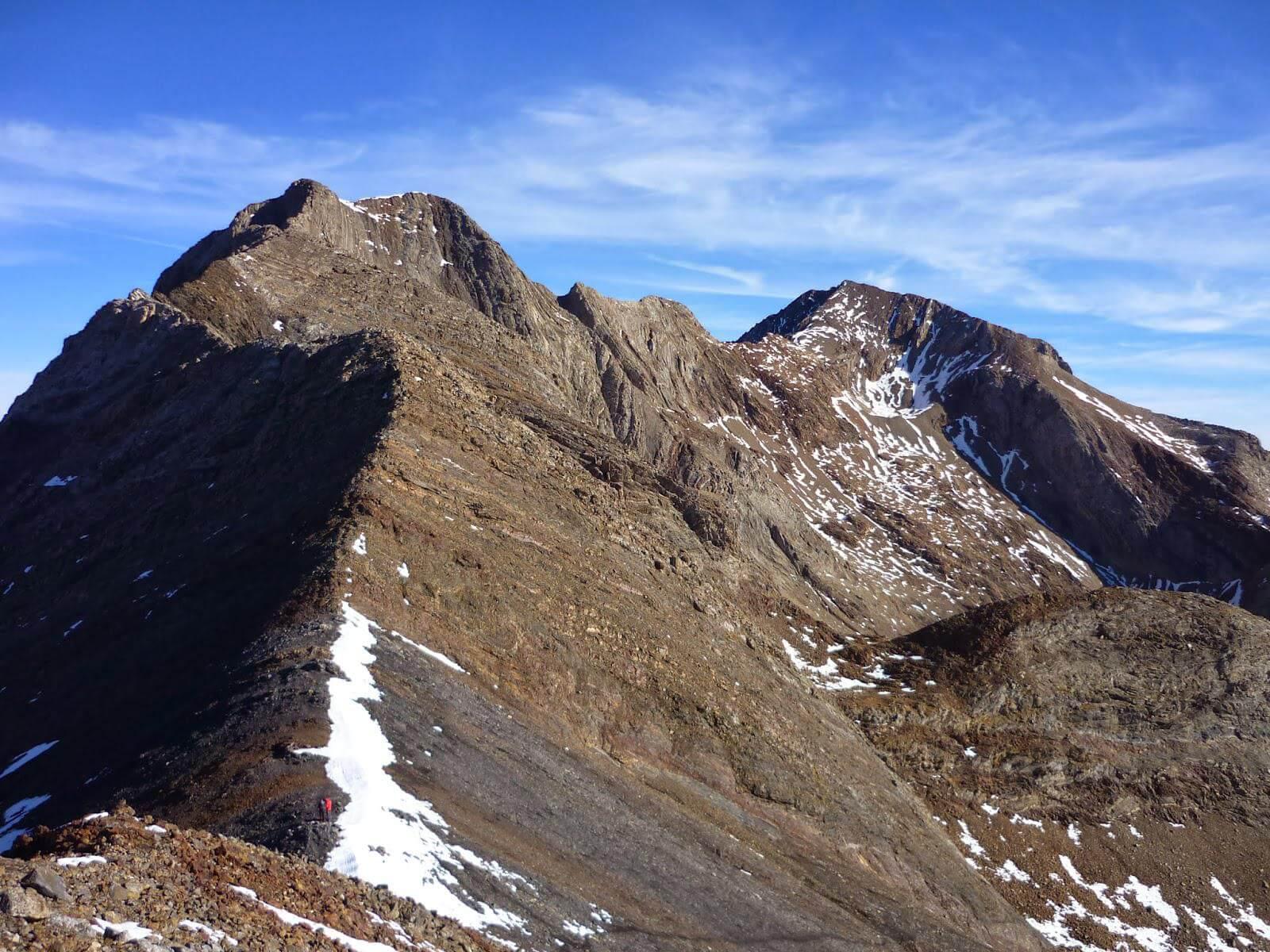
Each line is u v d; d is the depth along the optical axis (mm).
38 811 30766
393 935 19578
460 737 33156
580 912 27312
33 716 42844
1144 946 57719
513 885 26312
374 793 26516
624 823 35344
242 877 18812
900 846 50656
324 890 20172
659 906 31203
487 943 22219
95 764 32469
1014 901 58062
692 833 38750
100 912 15266
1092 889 61438
